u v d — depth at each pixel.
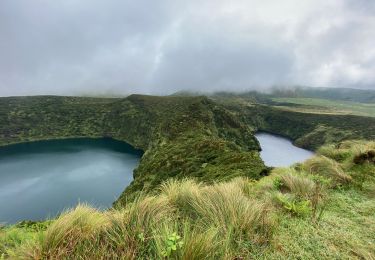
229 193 5.43
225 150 61.75
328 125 198.00
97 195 95.19
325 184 8.20
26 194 95.25
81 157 156.12
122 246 3.97
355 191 7.99
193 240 3.72
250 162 34.44
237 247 4.15
